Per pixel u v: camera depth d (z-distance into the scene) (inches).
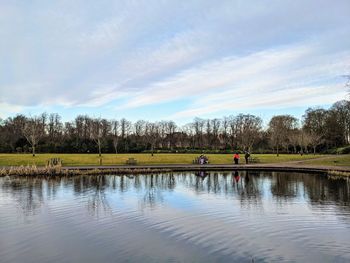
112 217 722.8
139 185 1226.0
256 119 3715.6
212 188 1149.1
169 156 2503.7
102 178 1449.3
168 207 824.9
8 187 1157.1
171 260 475.2
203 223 669.9
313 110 3882.9
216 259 477.4
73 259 483.5
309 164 1958.7
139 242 552.7
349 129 3617.1
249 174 1617.9
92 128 3284.9
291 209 795.4
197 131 4264.3
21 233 607.5
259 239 564.4
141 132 4146.2
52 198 946.1
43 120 3924.7
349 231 609.6
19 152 2896.2
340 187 1135.6
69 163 2009.1
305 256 488.1
